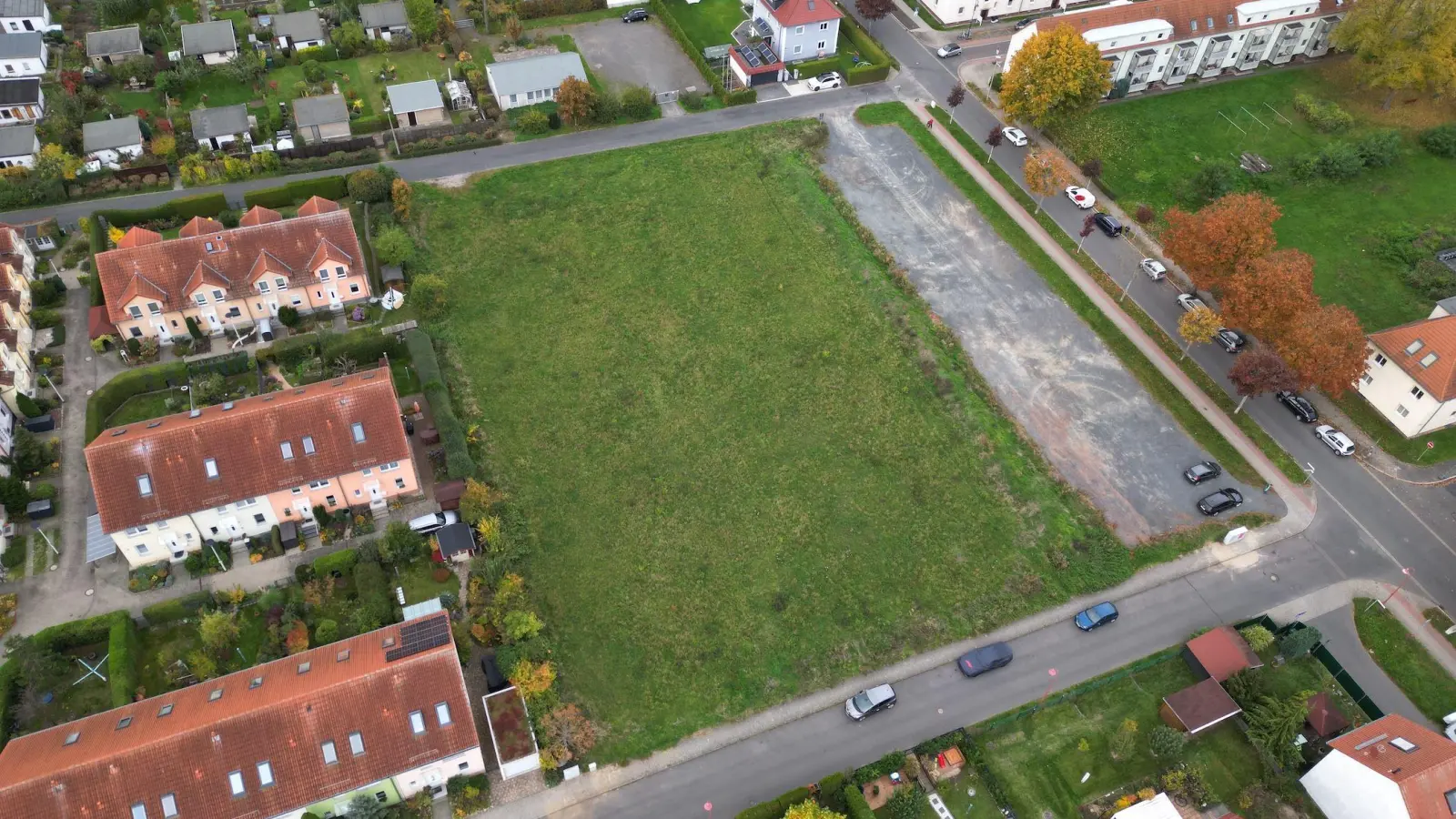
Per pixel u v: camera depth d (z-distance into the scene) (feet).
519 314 305.73
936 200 353.31
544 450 268.00
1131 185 361.92
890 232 339.57
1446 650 231.50
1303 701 207.92
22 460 250.78
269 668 197.98
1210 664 220.23
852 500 258.37
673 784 203.82
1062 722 215.31
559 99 370.73
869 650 226.99
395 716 188.24
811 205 347.77
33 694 209.97
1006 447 271.28
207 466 228.02
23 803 168.96
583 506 255.09
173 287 282.97
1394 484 266.36
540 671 209.36
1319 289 319.88
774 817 194.39
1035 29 383.45
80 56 399.44
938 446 271.90
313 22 413.80
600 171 360.07
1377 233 341.21
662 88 403.34
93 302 297.74
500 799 199.82
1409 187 360.69
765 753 209.36
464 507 241.55
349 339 285.23
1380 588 243.19
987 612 234.17
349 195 340.80
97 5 413.59
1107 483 264.11
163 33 409.90
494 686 213.66
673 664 222.89
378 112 383.65
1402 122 390.83
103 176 339.36
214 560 233.76
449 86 387.75
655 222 339.77
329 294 299.17
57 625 215.51
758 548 246.88
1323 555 249.55
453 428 261.85
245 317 294.25
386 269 312.09
